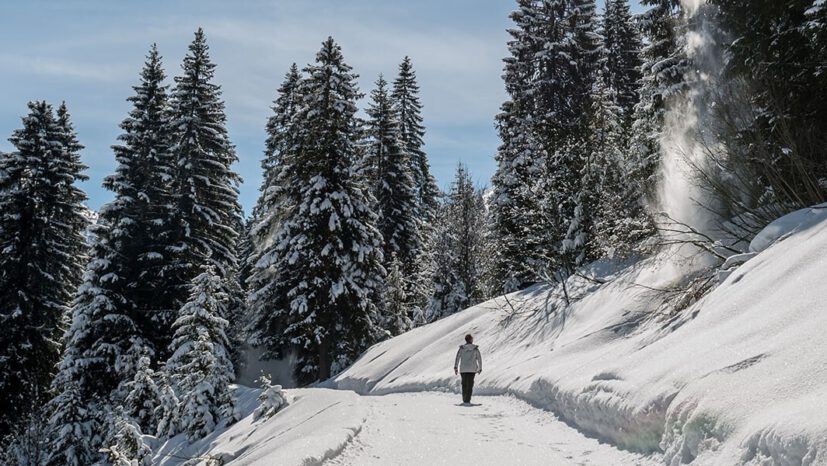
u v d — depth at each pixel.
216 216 31.61
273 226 30.70
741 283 8.59
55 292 30.56
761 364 5.43
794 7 13.22
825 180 11.92
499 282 31.34
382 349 27.25
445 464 6.78
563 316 18.73
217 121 33.78
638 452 6.79
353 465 6.54
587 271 21.70
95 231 29.50
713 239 14.34
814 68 13.02
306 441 6.94
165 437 17.55
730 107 13.77
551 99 35.81
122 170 31.06
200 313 20.39
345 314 28.94
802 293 6.46
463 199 41.78
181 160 31.17
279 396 13.80
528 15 38.34
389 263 38.28
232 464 8.56
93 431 23.27
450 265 41.88
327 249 27.88
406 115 51.44
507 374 15.57
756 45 13.93
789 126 12.93
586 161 24.20
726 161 13.38
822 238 7.50
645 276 16.33
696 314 9.36
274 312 30.08
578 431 8.98
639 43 42.25
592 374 10.17
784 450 3.94
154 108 32.31
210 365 17.66
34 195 30.02
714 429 5.03
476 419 10.81
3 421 27.00
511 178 31.39
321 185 28.34
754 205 13.29
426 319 41.41
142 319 29.00
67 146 32.12
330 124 29.62
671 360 7.46
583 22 38.50
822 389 4.38
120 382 25.98
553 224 24.53
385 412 11.26
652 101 20.14
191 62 33.31
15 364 27.72
